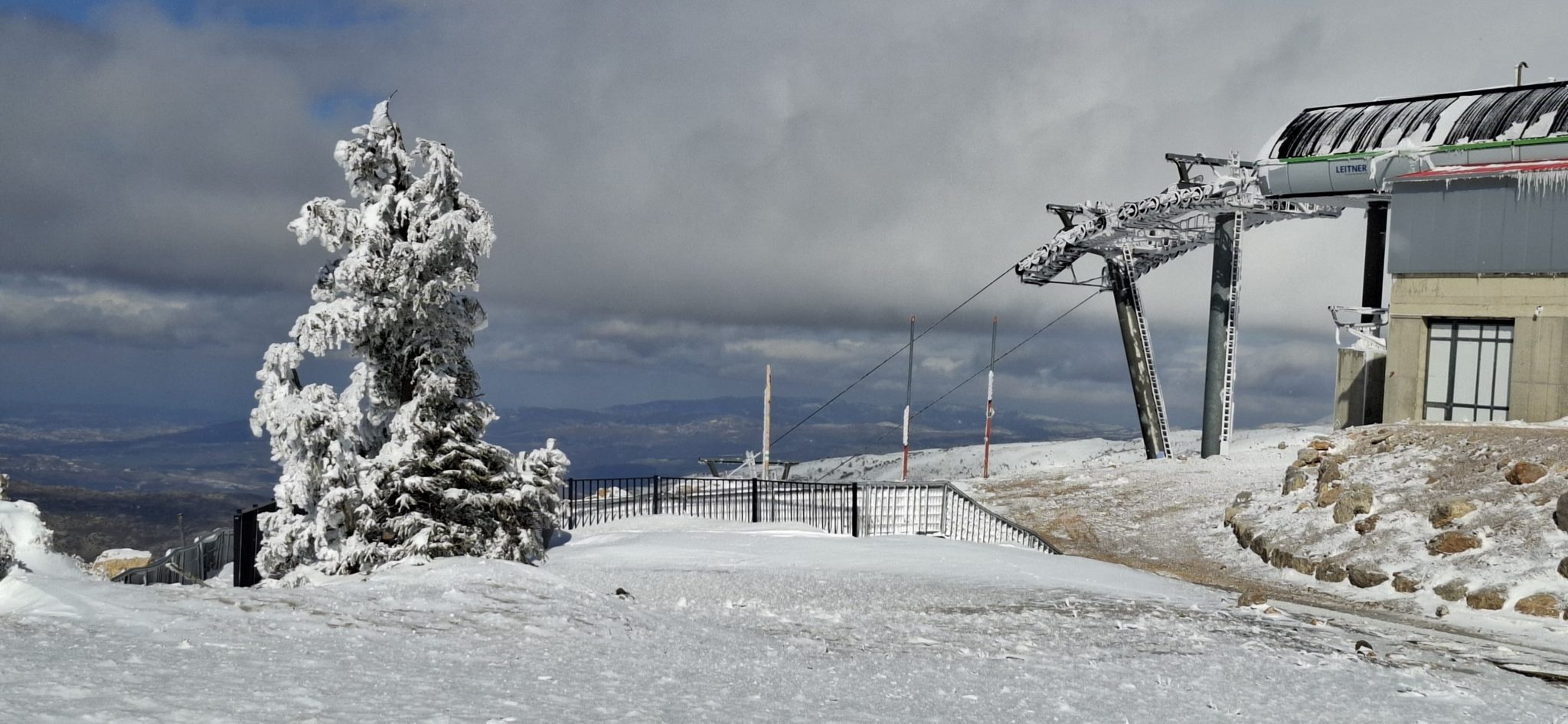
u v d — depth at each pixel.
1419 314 37.59
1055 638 13.63
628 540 25.31
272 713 6.04
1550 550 20.12
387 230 22.34
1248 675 11.43
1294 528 24.97
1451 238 36.91
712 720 7.07
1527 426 29.02
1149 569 23.66
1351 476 26.27
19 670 6.44
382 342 22.38
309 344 21.22
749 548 23.27
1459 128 38.44
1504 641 16.81
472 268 22.39
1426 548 21.75
